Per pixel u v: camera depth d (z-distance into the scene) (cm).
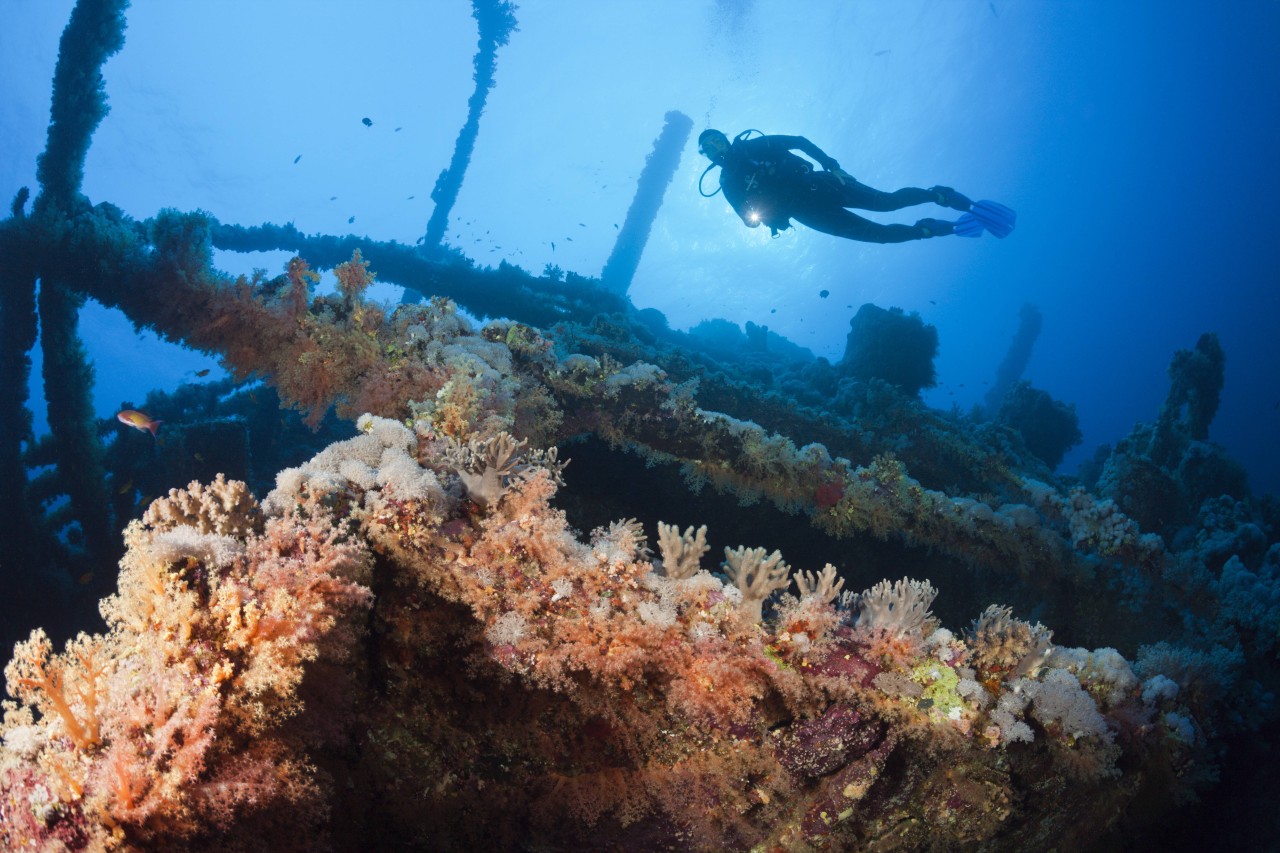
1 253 608
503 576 280
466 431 409
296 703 214
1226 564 624
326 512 265
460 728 268
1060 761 327
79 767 191
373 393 480
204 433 809
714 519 595
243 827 202
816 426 817
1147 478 851
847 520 587
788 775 285
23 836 181
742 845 288
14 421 713
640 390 583
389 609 273
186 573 226
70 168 668
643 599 291
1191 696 424
